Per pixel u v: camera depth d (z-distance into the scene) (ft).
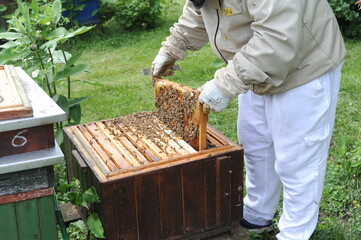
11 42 9.29
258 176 7.66
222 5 6.11
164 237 6.36
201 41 7.68
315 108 6.31
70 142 7.19
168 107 7.27
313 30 5.98
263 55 5.67
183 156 6.25
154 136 6.98
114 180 5.77
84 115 13.89
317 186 6.81
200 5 6.08
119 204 5.92
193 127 6.62
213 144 6.84
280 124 6.54
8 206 5.23
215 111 6.23
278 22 5.56
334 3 19.54
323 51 6.14
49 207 5.44
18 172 5.12
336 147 10.52
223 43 6.52
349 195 8.92
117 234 6.04
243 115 7.40
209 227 6.64
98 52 21.15
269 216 7.93
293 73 6.18
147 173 5.95
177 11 28.12
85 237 8.01
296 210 6.88
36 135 5.09
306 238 6.98
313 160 6.65
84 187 6.82
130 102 14.80
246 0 5.82
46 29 9.20
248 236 7.01
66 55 10.28
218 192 6.48
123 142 6.81
